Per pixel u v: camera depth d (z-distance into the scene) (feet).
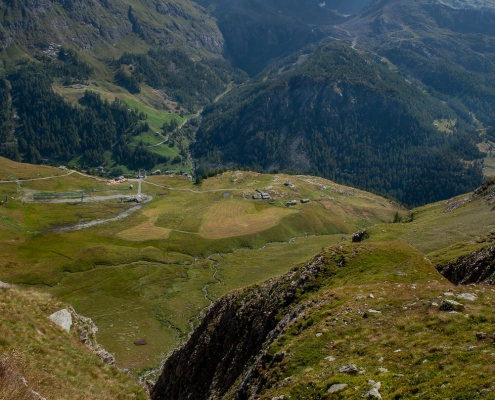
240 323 177.17
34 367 89.66
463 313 85.92
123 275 447.42
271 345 113.19
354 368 77.97
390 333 88.43
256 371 109.70
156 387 217.36
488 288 101.65
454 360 66.69
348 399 67.92
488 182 412.36
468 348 69.10
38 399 69.21
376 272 148.56
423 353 74.02
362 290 123.44
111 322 358.23
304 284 158.40
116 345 317.42
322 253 175.63
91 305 387.55
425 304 98.27
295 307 140.05
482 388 54.39
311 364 90.17
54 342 112.27
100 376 111.34
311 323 111.55
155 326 359.87
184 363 197.47
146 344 325.42
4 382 67.26
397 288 118.21
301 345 99.09
